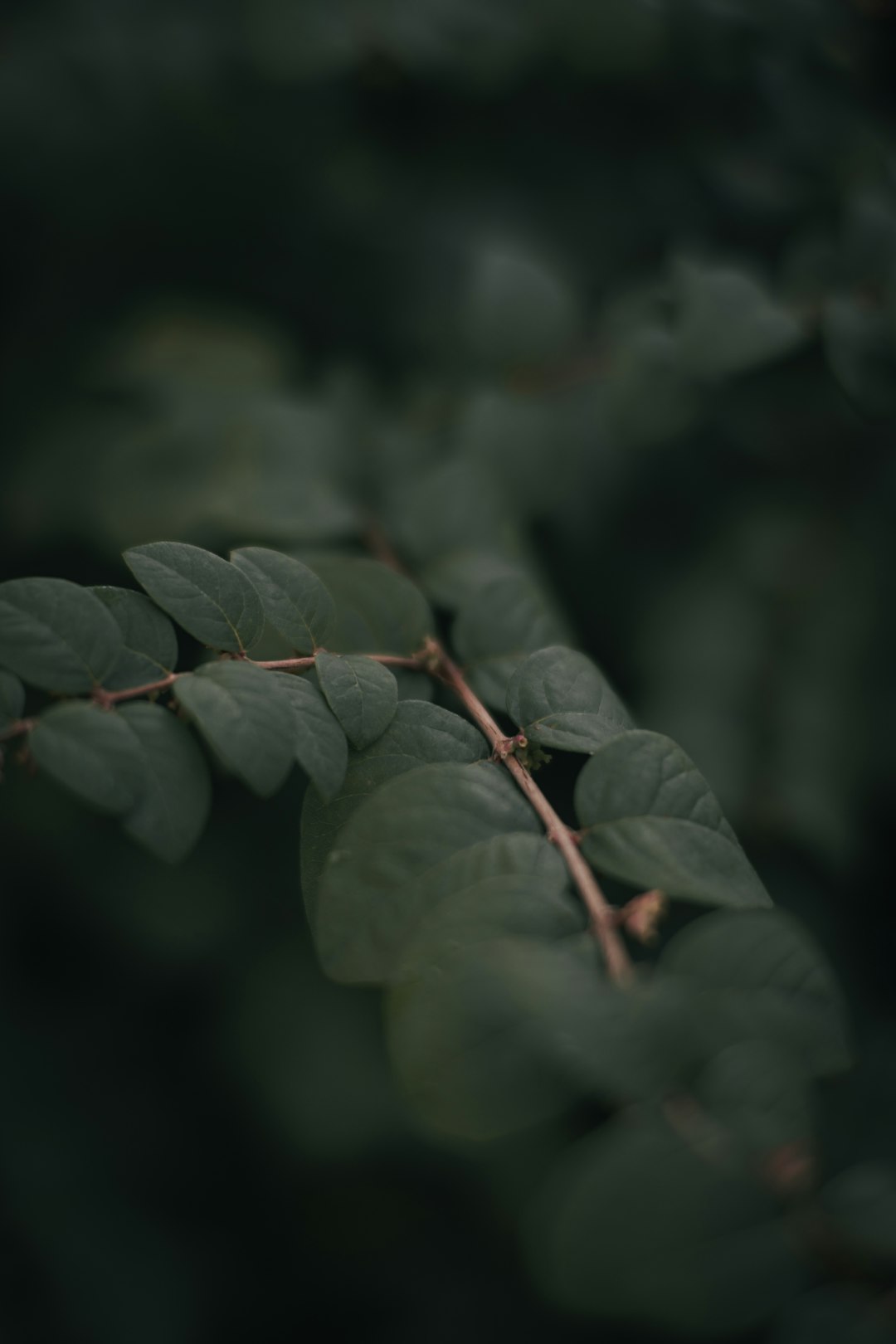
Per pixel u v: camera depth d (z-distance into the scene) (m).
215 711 0.30
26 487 0.48
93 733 0.29
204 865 0.47
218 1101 0.50
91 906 0.47
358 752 0.32
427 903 0.29
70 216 0.53
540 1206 0.26
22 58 0.48
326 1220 0.52
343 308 0.57
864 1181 0.26
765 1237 0.26
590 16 0.50
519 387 0.51
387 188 0.55
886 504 0.49
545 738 0.32
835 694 0.46
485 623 0.37
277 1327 0.51
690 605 0.47
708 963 0.27
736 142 0.53
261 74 0.49
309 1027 0.47
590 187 0.55
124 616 0.31
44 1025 0.49
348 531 0.43
